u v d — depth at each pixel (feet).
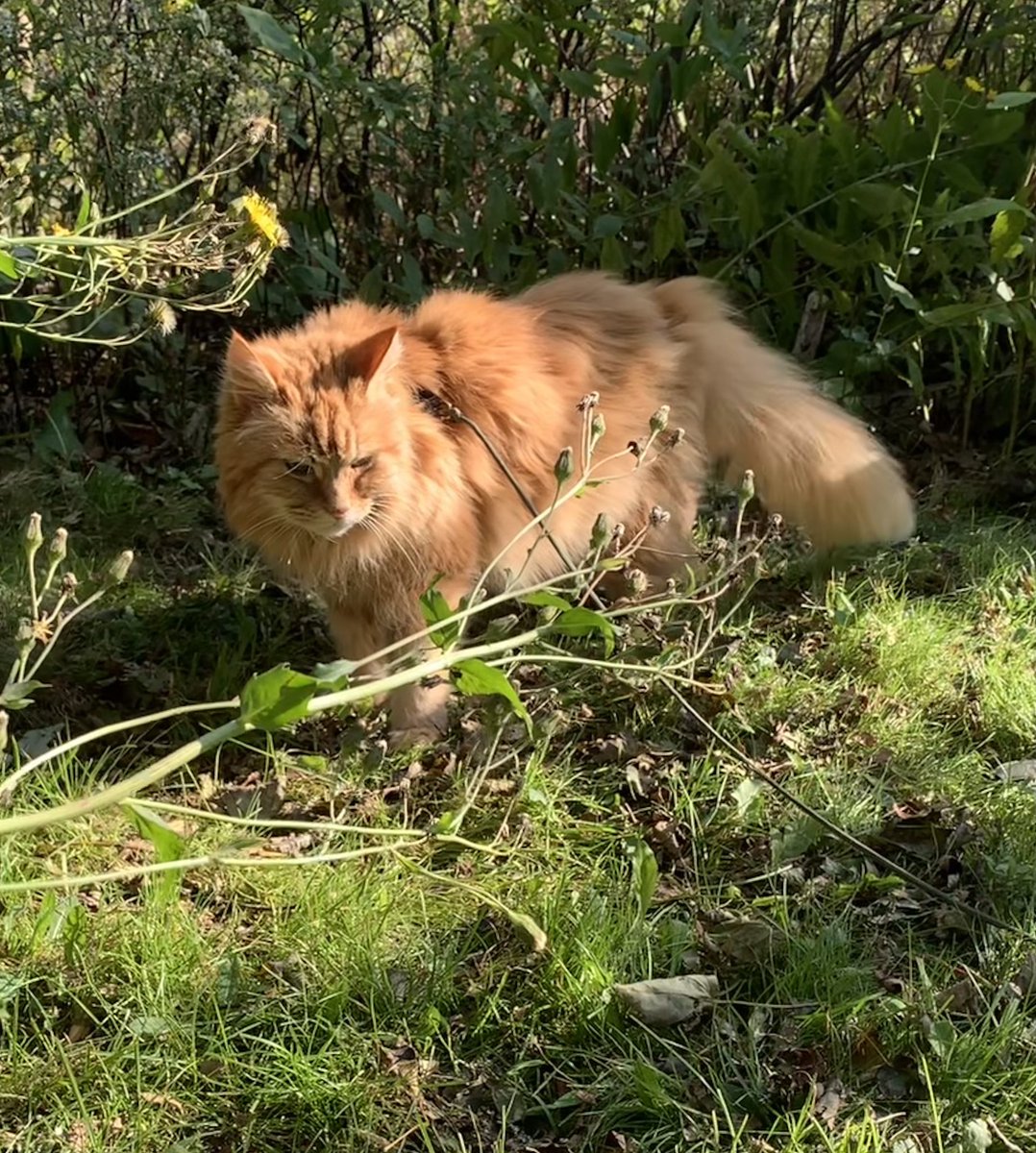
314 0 5.90
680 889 4.24
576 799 4.46
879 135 5.75
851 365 5.82
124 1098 3.76
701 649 4.15
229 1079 3.80
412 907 4.15
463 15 6.51
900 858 4.32
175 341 5.98
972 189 5.66
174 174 5.88
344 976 3.96
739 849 4.36
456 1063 3.86
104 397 6.15
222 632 5.08
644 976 4.00
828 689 4.82
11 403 6.16
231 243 4.06
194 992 3.93
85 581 5.05
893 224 5.83
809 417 5.07
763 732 4.68
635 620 4.76
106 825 4.33
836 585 5.21
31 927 4.02
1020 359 5.85
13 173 4.97
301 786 4.51
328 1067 3.82
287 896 4.16
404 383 4.62
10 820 3.24
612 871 4.25
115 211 5.54
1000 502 5.85
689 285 5.20
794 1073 3.83
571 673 4.76
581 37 6.15
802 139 5.69
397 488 4.53
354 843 4.31
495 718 3.81
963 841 4.32
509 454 4.72
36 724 4.70
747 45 6.03
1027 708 4.69
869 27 6.67
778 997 3.97
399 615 4.73
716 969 4.04
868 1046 3.85
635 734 4.68
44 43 5.36
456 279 6.14
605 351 4.92
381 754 4.06
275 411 4.46
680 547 5.12
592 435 3.96
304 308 6.07
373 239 6.09
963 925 4.09
